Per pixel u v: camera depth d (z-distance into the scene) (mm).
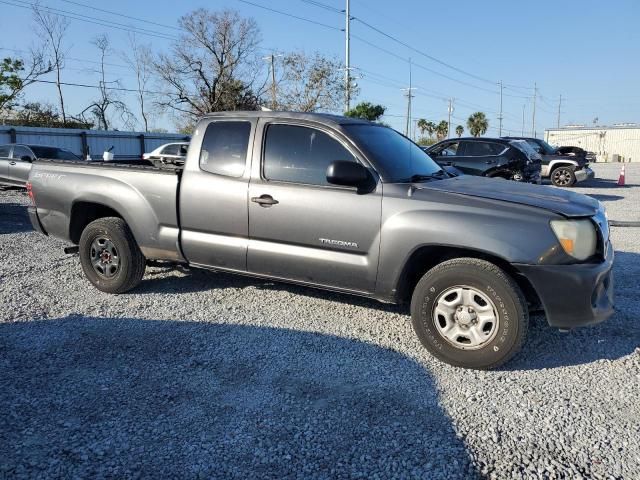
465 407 3477
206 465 2867
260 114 4945
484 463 2891
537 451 3000
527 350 4406
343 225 4379
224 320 4973
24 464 2846
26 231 9656
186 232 5172
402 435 3148
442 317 4098
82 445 3025
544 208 3898
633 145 58438
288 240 4645
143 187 5316
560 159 19828
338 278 4492
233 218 4867
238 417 3338
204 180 5012
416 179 4551
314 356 4227
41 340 4480
